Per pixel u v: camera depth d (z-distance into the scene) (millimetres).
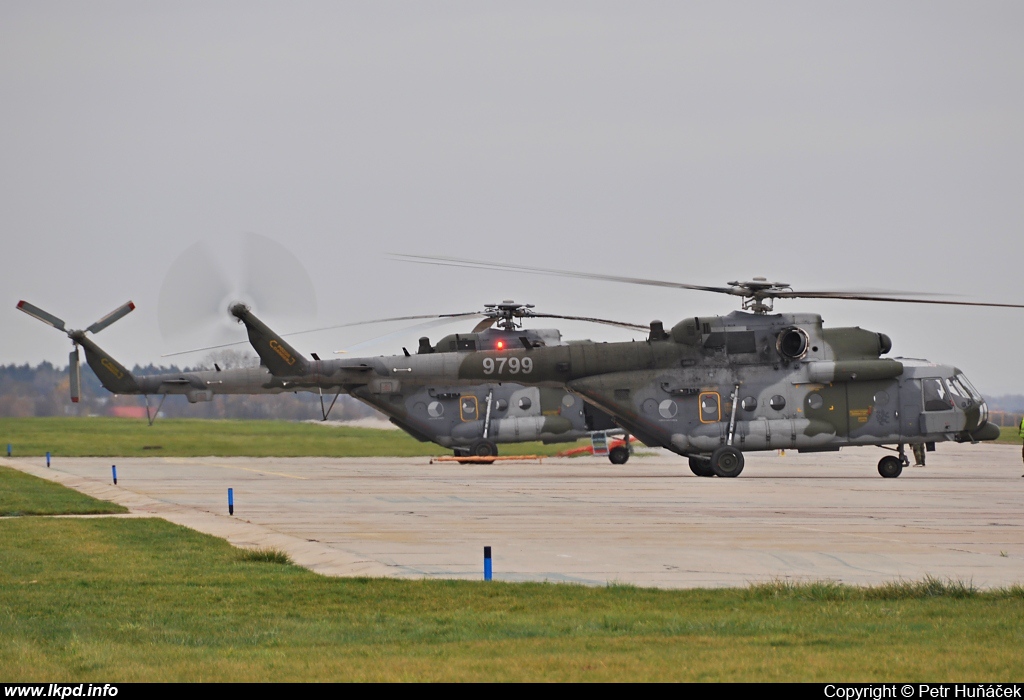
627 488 128125
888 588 56000
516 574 64188
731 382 146875
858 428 146375
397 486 132500
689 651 41531
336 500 112750
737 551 73312
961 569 65688
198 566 68000
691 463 152750
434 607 53812
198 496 118188
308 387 159500
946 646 42344
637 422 146750
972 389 149500
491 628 47906
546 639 44875
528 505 106562
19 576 63906
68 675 38938
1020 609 51219
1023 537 80375
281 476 153000
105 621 50906
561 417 186875
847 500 111000
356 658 41312
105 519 95062
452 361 154375
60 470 168625
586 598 55500
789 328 147750
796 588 57250
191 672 39125
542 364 150250
